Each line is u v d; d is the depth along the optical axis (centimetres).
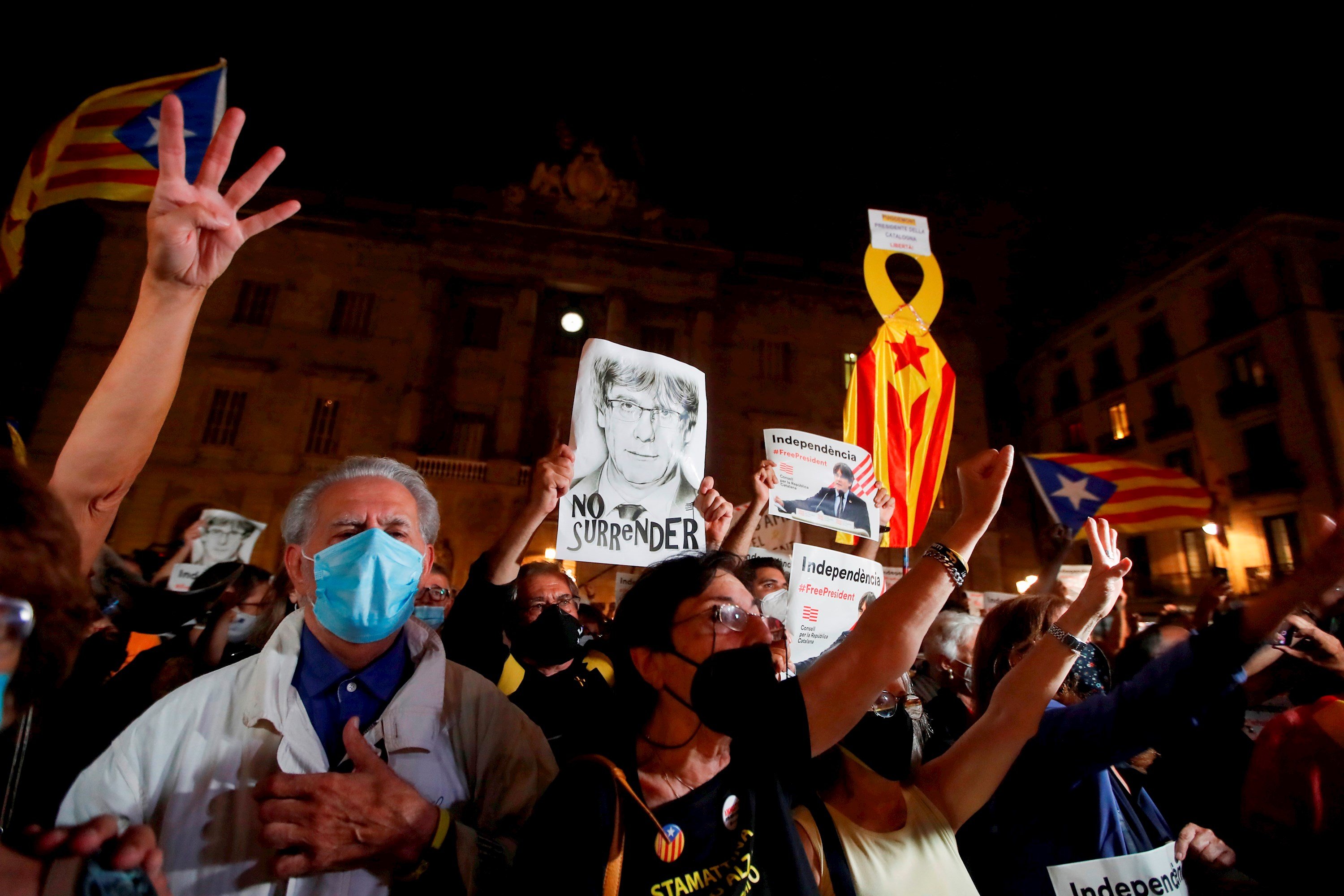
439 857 147
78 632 103
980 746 207
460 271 2194
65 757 261
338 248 2214
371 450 2058
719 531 353
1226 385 2231
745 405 2311
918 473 486
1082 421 2727
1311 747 259
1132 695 218
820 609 356
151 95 422
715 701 140
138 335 155
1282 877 260
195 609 355
